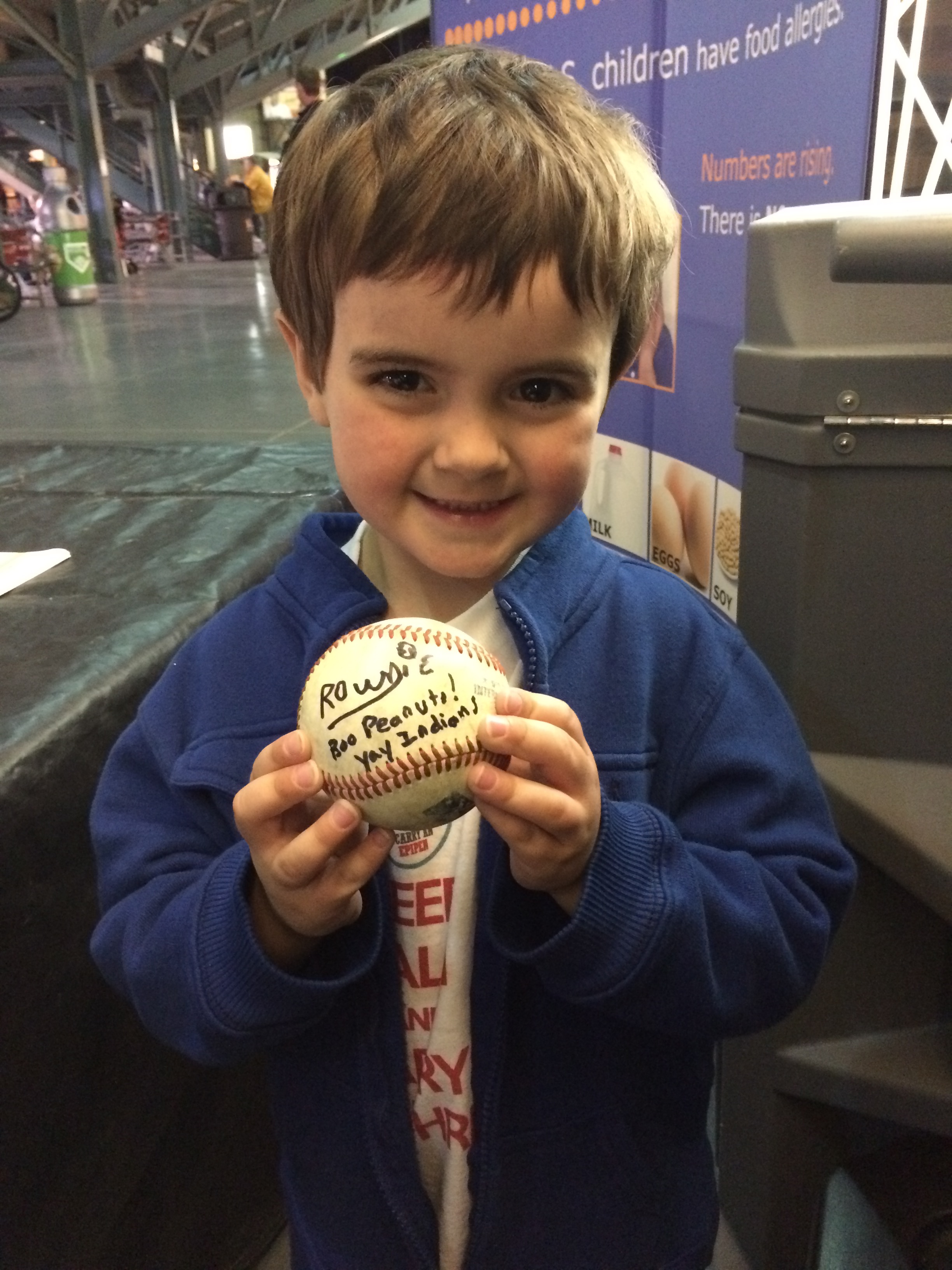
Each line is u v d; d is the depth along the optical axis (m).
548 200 0.59
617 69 1.80
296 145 0.69
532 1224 0.78
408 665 0.61
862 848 0.90
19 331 6.79
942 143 1.91
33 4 10.96
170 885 0.75
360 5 17.73
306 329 0.69
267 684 0.79
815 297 0.83
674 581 0.85
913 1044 1.00
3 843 0.91
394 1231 0.78
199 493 1.98
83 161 10.94
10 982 0.92
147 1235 1.14
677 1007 0.67
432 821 0.62
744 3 1.47
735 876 0.71
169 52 15.34
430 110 0.63
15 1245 0.94
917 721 0.92
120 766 0.84
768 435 0.90
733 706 0.78
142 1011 0.73
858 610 0.91
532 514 0.66
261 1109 1.32
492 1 2.04
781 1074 1.03
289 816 0.62
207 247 17.47
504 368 0.60
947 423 0.83
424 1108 0.78
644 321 0.74
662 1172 0.81
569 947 0.64
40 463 2.30
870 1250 0.97
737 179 1.54
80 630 1.26
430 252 0.57
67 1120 1.00
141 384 4.48
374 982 0.74
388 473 0.64
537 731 0.57
